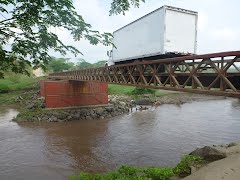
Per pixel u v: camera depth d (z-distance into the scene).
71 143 20.41
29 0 4.26
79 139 21.72
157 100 49.25
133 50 19.12
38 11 4.49
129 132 24.05
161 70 16.27
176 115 33.72
